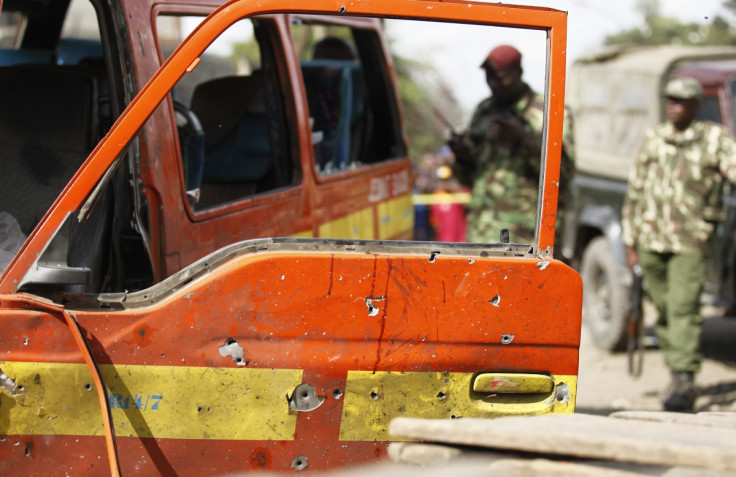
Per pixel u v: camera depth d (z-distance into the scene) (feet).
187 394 7.52
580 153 26.13
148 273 9.07
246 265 7.50
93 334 7.38
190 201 10.47
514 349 7.98
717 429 7.02
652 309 27.91
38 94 9.37
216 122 13.35
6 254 8.33
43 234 7.29
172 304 7.45
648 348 23.03
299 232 12.89
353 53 17.49
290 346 7.63
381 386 7.79
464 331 7.86
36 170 9.04
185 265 9.94
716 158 17.62
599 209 23.52
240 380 7.58
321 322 7.65
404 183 18.10
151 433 7.48
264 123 13.24
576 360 8.10
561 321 8.02
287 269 7.56
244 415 7.61
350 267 7.64
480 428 6.57
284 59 12.78
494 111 15.64
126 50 9.27
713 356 22.25
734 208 19.89
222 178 13.14
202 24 7.38
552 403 8.09
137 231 9.00
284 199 12.38
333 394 7.73
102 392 7.14
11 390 7.20
